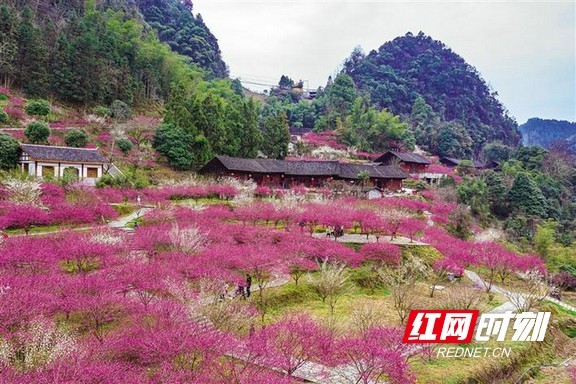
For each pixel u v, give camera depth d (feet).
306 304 96.89
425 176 325.21
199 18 584.40
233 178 207.00
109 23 359.25
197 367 49.75
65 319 63.31
